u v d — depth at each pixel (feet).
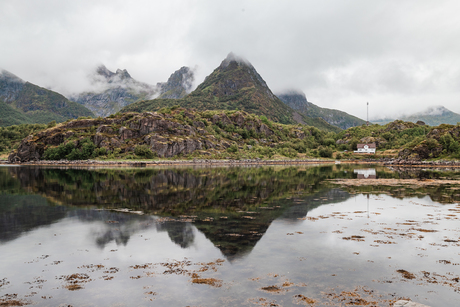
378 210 98.27
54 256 56.03
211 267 50.47
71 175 244.63
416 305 34.24
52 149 499.92
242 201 116.47
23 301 39.32
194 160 501.15
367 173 272.51
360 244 62.64
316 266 50.65
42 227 76.33
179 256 55.67
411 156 435.53
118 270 49.52
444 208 101.50
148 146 508.12
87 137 513.04
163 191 145.59
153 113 562.66
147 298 39.99
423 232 71.82
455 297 40.06
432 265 51.37
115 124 546.26
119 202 113.70
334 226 77.66
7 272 48.78
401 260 53.62
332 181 195.62
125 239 66.08
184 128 574.97
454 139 424.46
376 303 38.37
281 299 39.50
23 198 123.13
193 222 81.56
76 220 83.92
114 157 479.82
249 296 40.34
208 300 39.27
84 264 52.11
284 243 63.16
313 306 37.58
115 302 38.99
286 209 100.12
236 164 492.13
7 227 76.38
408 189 151.33
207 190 149.48
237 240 65.36
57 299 39.88
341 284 43.93
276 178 219.41
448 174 255.29
